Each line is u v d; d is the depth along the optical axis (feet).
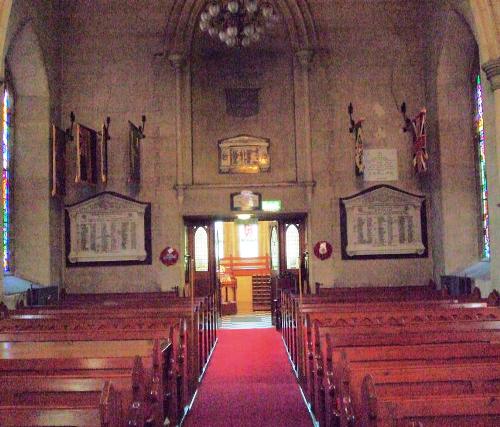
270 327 54.54
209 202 47.57
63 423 11.65
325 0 48.70
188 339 28.43
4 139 43.04
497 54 34.71
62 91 47.85
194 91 48.96
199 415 25.70
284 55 49.26
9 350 18.90
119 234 47.16
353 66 48.39
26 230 44.45
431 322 22.86
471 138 45.47
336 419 18.83
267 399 28.17
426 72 47.91
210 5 39.32
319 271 47.06
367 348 17.42
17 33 39.22
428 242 47.44
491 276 35.86
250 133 48.91
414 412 11.82
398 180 47.80
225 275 73.05
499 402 11.91
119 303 36.19
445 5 42.68
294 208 47.55
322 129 47.96
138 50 48.32
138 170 46.96
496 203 35.01
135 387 14.82
